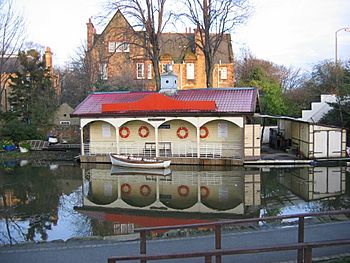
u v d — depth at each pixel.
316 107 37.56
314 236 10.73
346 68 41.38
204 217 15.02
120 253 9.99
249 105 27.55
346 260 8.40
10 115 41.69
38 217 15.38
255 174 23.66
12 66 50.41
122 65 49.88
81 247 10.63
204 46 36.34
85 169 27.05
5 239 12.54
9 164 30.23
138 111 28.88
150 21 34.66
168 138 29.92
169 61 50.84
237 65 68.94
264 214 15.12
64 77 63.41
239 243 10.30
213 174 23.92
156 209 16.42
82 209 16.59
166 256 7.25
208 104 27.62
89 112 30.36
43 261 9.70
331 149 28.12
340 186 19.88
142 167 26.64
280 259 8.90
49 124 42.66
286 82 70.38
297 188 19.59
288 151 31.52
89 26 51.97
